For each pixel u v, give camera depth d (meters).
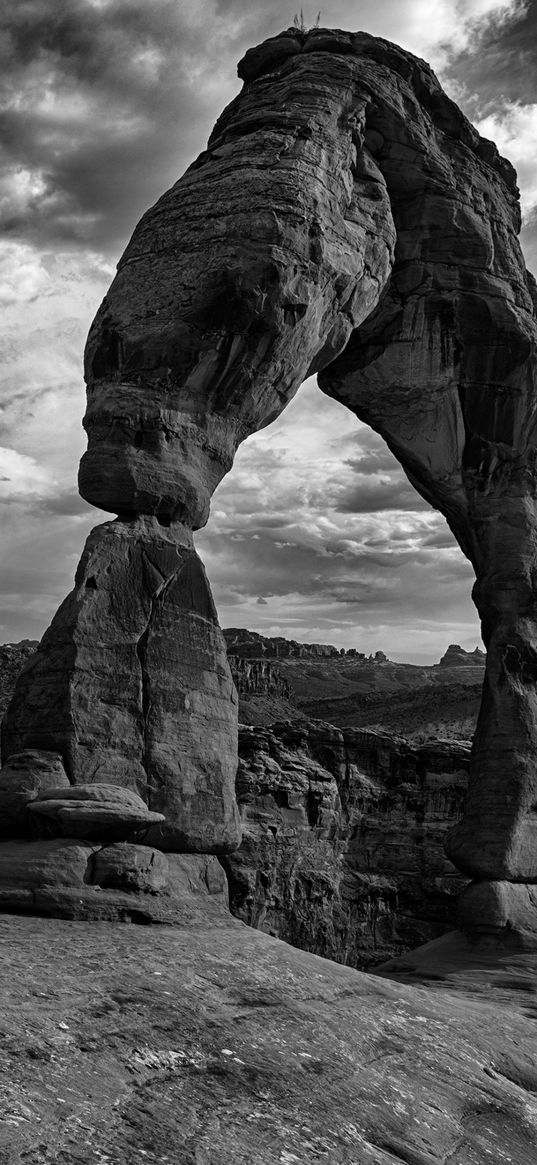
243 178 17.36
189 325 16.27
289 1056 9.62
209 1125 7.96
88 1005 9.27
